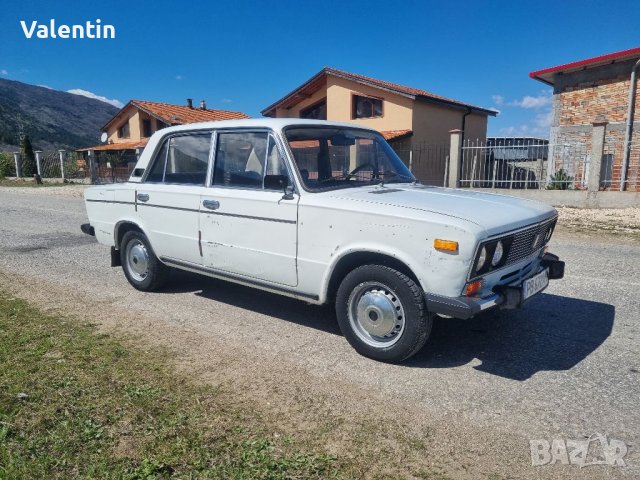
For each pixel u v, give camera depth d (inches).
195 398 121.6
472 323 178.9
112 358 144.8
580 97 657.6
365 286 145.0
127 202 213.0
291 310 194.5
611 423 113.4
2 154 1230.9
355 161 178.4
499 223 133.6
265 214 161.6
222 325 176.9
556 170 642.8
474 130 977.5
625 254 299.4
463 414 117.0
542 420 114.7
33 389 124.0
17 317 179.8
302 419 113.3
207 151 183.9
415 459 99.3
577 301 205.0
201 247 184.9
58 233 382.3
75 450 99.5
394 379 134.8
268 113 1020.5
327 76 901.2
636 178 594.9
